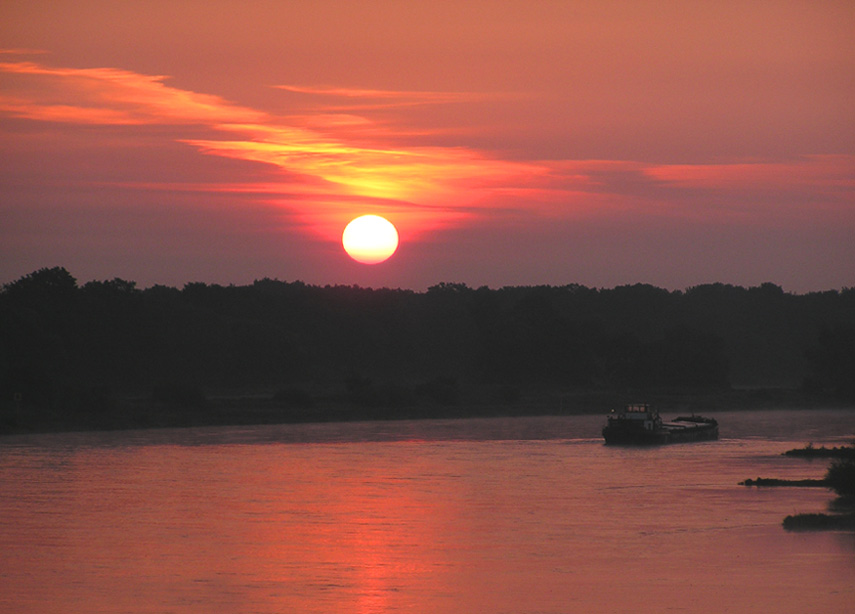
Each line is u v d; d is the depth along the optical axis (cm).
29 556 16450
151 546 17288
